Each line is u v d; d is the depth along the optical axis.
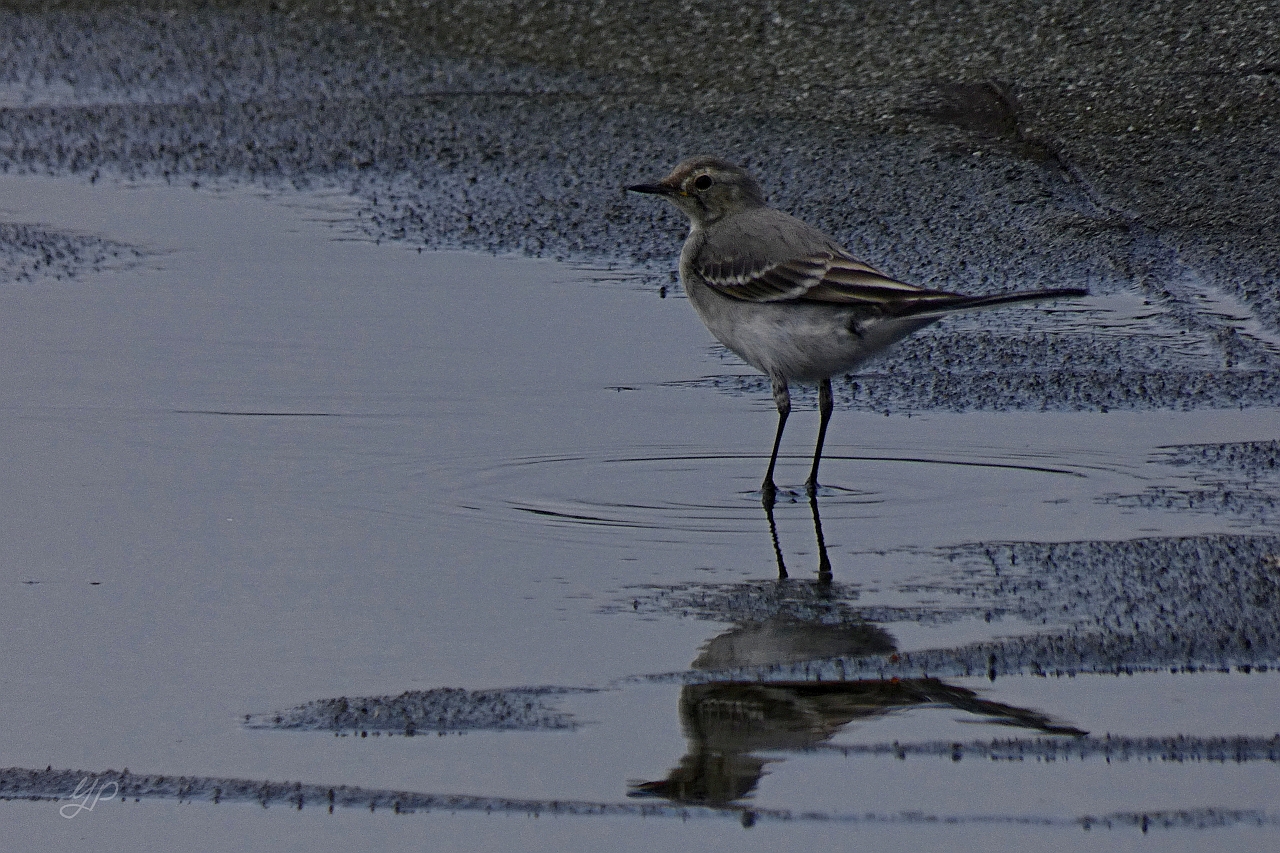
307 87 21.64
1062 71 19.16
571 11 22.69
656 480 11.72
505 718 8.39
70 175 19.22
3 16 24.61
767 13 21.66
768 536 10.67
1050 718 8.23
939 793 7.66
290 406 13.10
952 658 8.81
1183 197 16.53
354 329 14.80
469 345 14.43
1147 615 9.20
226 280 16.05
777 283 12.01
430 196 18.31
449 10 23.48
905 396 13.38
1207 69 18.72
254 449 12.26
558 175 18.58
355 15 23.97
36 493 11.47
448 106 20.66
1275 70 18.44
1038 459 11.90
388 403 13.16
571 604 9.69
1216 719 8.16
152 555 10.47
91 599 9.88
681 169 13.16
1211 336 14.05
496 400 13.27
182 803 7.83
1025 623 9.19
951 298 11.33
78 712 8.62
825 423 11.99
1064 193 16.92
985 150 17.92
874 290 11.58
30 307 15.37
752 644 9.09
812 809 7.58
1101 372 13.54
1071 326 14.48
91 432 12.59
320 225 17.62
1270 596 9.35
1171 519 10.59
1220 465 11.55
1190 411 12.68
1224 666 8.65
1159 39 19.44
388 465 11.96
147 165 19.47
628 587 9.91
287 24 23.92
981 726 8.17
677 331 14.83
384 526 10.90
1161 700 8.35
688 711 8.42
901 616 9.35
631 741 8.17
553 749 8.13
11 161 19.58
